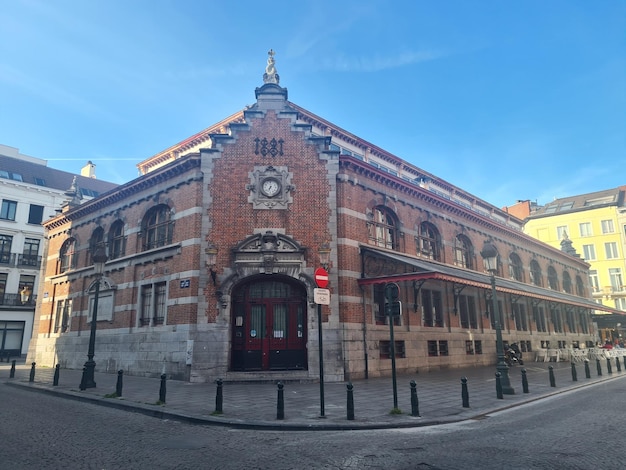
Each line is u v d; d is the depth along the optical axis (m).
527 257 33.03
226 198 17.39
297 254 16.78
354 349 16.88
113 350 19.86
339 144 25.09
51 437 7.68
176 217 18.41
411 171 29.45
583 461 6.09
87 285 23.25
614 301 51.72
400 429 8.43
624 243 52.12
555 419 9.18
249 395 12.34
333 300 16.67
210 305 16.27
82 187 48.38
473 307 25.03
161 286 18.59
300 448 6.97
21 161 45.81
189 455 6.55
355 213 18.70
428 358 20.47
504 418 9.43
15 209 42.22
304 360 16.50
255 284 17.14
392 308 10.10
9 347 39.47
